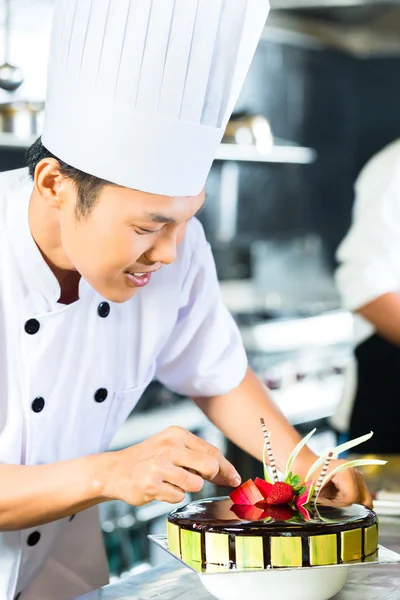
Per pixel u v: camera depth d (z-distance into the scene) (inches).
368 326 130.0
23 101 135.8
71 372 62.4
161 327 65.7
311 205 233.8
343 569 51.9
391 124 240.2
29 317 59.6
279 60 215.6
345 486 63.0
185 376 70.7
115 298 53.3
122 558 129.3
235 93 53.0
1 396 60.0
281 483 55.8
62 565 70.5
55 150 51.8
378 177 118.6
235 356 70.3
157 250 51.3
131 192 49.0
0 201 59.5
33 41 150.3
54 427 62.8
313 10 193.9
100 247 50.3
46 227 57.2
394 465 80.4
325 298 225.0
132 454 53.1
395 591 53.9
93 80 49.6
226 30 50.2
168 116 49.1
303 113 226.1
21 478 54.1
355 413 132.5
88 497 52.9
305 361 184.1
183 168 49.9
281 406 175.3
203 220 201.9
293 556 49.6
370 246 117.9
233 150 176.9
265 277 219.6
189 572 58.5
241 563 50.0
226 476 54.7
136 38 48.8
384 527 64.9
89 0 50.0
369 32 225.0
